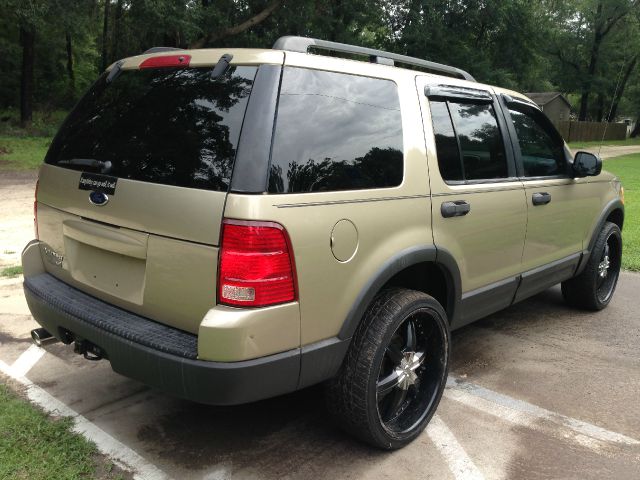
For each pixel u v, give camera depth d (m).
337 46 2.90
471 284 3.44
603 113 62.34
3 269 5.93
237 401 2.30
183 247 2.35
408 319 2.96
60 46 33.75
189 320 2.41
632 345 4.47
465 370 3.97
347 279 2.58
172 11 19.47
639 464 2.89
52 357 3.92
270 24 25.34
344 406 2.73
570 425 3.25
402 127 2.96
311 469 2.77
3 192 11.63
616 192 5.16
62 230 2.97
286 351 2.39
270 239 2.25
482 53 34.53
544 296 5.78
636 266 6.82
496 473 2.79
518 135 3.91
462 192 3.25
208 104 2.47
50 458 2.74
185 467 2.75
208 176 2.33
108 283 2.75
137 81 2.85
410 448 2.98
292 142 2.40
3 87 31.06
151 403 3.36
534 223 3.96
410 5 31.36
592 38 51.28
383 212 2.74
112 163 2.69
